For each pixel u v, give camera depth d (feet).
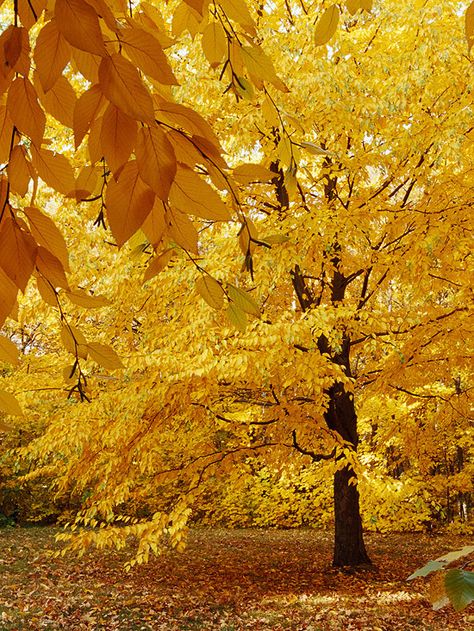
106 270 19.67
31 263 2.06
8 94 1.83
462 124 17.48
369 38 20.62
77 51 1.80
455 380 34.14
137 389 17.94
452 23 18.61
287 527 45.37
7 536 37.99
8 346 2.57
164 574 27.71
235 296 2.91
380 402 31.91
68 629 19.11
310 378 16.80
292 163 3.31
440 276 20.65
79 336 2.85
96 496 18.86
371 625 18.58
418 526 39.04
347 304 19.11
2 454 39.47
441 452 42.24
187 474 20.79
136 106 1.70
